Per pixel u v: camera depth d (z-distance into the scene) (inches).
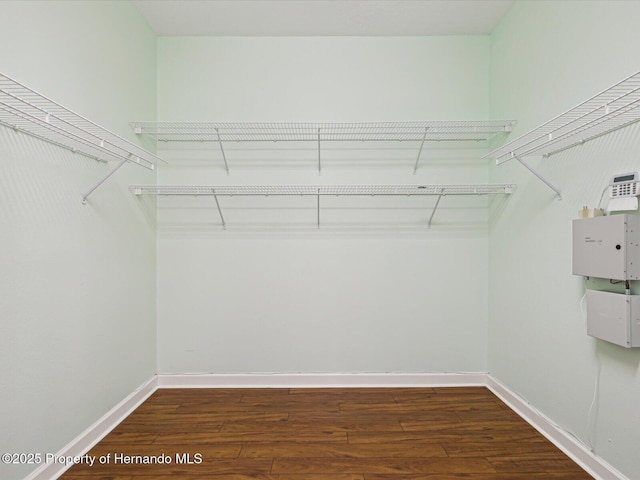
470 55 102.0
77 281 68.2
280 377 101.2
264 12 91.4
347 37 101.8
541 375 77.6
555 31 72.1
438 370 102.0
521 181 85.5
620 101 55.8
